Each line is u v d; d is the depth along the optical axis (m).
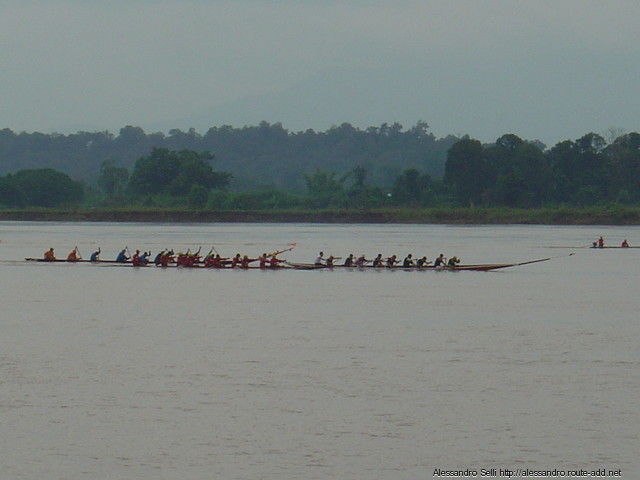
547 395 132.75
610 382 140.00
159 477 103.62
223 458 108.75
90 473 104.56
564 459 109.12
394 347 165.88
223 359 154.62
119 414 123.38
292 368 148.25
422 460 108.75
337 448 111.94
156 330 183.12
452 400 130.25
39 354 158.38
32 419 121.44
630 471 105.88
